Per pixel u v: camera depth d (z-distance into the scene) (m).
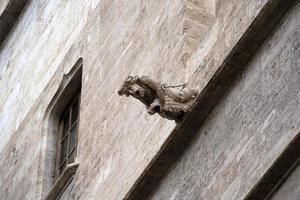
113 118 34.53
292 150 26.38
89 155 35.25
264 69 28.06
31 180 39.59
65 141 39.66
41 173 39.41
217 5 30.23
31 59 43.53
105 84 36.09
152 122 32.03
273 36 28.16
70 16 41.19
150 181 29.81
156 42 33.53
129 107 33.78
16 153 41.53
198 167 28.81
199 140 29.06
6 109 44.06
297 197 26.11
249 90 28.23
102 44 37.47
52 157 39.75
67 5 41.81
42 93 41.31
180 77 31.41
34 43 43.75
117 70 35.56
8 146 42.34
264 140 27.20
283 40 27.88
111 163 33.56
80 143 36.16
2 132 43.53
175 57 32.12
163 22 33.59
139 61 34.19
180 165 29.34
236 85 28.64
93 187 34.22
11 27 46.44
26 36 44.81
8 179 41.22
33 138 40.69
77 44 39.69
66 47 40.56
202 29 32.53
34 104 41.62
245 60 28.50
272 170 26.56
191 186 28.80
